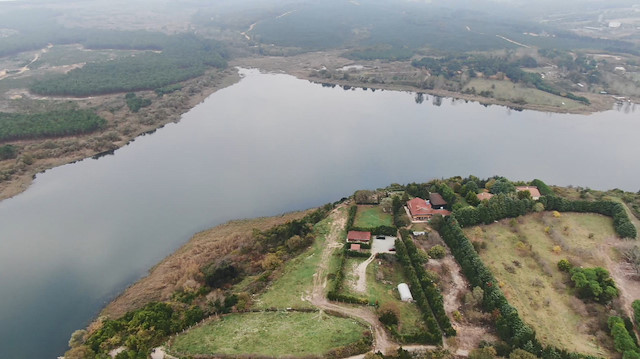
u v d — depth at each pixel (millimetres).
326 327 84688
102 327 86125
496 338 81875
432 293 91125
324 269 105750
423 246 113750
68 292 106625
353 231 119250
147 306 91562
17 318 97750
